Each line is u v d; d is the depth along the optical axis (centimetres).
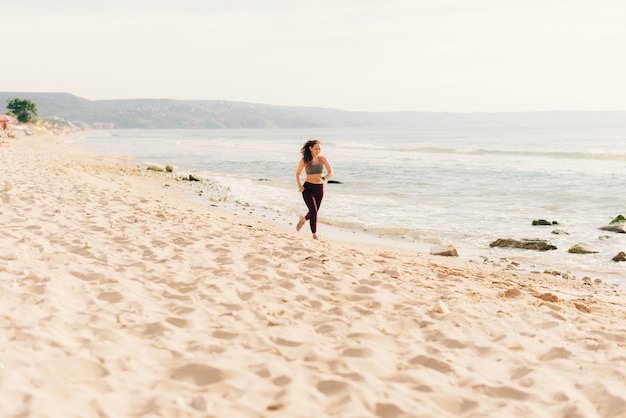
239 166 3541
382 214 1575
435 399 335
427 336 467
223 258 743
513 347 443
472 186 2256
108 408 299
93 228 904
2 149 3005
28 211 1009
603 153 3922
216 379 353
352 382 346
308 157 1038
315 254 807
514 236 1261
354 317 507
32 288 527
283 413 303
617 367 396
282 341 430
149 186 2125
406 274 746
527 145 6775
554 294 693
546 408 328
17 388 310
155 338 426
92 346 396
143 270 657
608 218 1491
